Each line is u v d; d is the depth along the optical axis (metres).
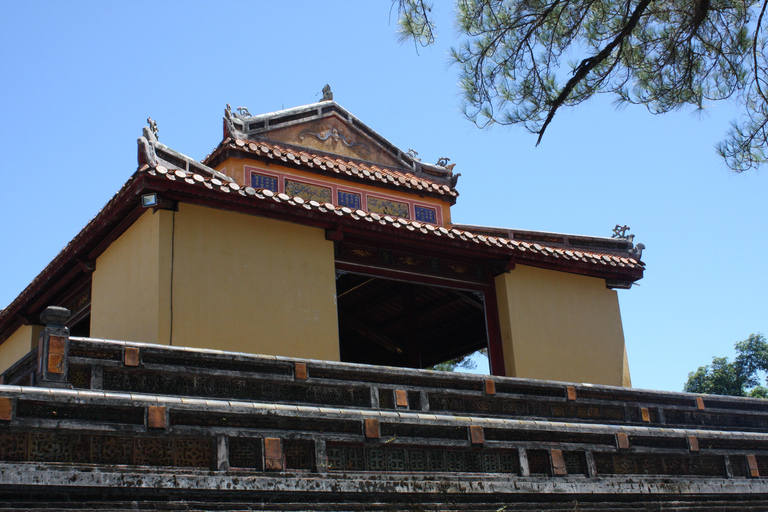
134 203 12.60
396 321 19.77
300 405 10.14
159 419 8.58
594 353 16.30
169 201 12.31
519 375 15.05
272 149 16.22
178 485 8.39
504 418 11.68
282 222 13.47
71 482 7.82
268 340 12.59
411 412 10.77
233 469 8.84
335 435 9.65
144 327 11.92
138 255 12.62
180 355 9.53
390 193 17.75
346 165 17.16
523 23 11.65
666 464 12.44
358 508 9.42
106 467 8.08
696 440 12.72
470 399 11.53
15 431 7.86
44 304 16.48
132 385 9.21
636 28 11.92
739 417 14.42
